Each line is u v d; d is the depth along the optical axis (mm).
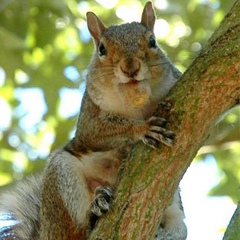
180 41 17922
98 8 19266
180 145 9031
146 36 10688
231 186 16984
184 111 9094
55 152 11586
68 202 10938
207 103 9070
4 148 18484
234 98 9086
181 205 11039
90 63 11320
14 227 11961
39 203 12086
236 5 9445
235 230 8930
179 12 18219
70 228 10891
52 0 18688
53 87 18000
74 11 19156
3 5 18078
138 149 9234
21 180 12492
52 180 11125
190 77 9195
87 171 11109
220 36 9281
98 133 10953
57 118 18141
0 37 17750
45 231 11172
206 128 9094
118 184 9211
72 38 19609
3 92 18891
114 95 10711
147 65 10430
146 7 11234
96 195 10008
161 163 9031
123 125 10672
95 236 9086
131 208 8984
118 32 10812
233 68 9039
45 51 18844
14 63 18016
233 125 15461
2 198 12227
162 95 10656
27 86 18328
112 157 11094
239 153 17891
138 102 10234
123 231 8961
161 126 9109
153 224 9000
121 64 10320
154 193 9000
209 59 9164
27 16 18719
